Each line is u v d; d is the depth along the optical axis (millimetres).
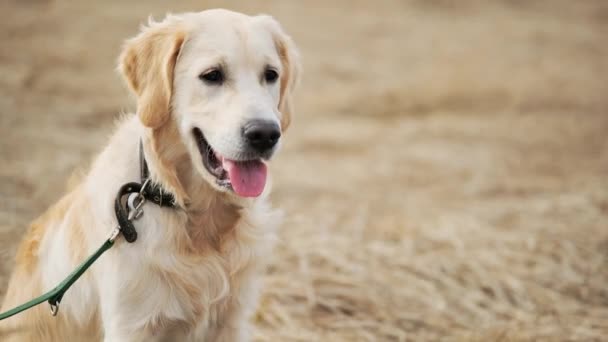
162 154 3342
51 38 14062
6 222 5293
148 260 3209
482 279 5445
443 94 13508
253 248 3512
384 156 9852
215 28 3453
